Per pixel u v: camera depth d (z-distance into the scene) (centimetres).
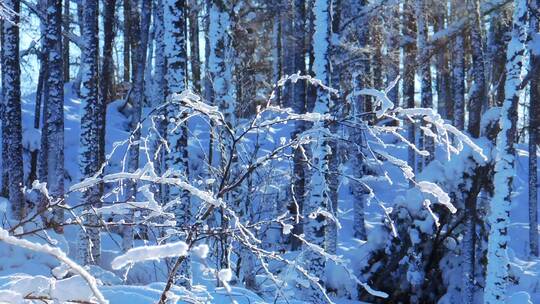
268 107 398
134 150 1584
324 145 1041
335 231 1505
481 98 1645
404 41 2398
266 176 1126
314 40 1133
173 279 333
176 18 895
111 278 1061
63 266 246
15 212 1512
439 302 1410
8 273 1101
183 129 878
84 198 1138
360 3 1823
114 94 3158
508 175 1021
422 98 2564
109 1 1606
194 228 339
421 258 1439
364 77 1869
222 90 1076
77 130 2558
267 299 773
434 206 1409
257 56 2403
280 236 1675
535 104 2036
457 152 375
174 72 886
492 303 1020
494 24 1995
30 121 2609
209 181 408
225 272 257
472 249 1323
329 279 1532
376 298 1472
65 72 3338
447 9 2425
